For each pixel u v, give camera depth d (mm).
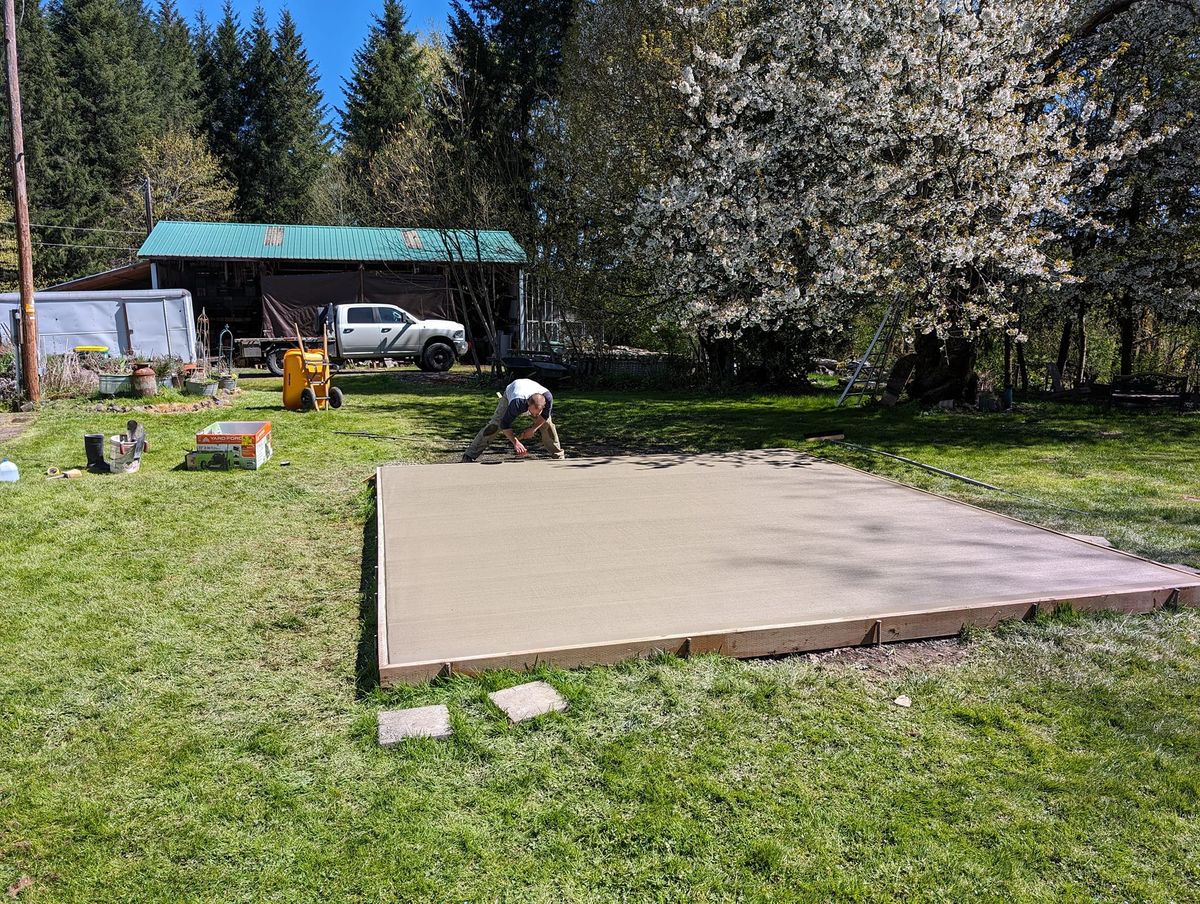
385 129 32062
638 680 3162
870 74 8633
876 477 6777
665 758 2666
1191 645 3613
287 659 3396
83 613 3840
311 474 6875
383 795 2457
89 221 30859
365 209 28297
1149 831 2361
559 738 2764
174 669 3289
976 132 8375
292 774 2566
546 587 3961
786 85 9039
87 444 6801
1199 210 11422
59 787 2490
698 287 10109
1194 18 10820
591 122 16062
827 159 9398
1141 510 5852
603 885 2115
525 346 20625
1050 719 2973
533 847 2244
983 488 6523
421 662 3113
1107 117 10578
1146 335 16781
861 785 2541
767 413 11430
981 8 9094
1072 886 2137
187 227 20531
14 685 3123
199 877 2125
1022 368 14609
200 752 2689
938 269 9258
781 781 2555
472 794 2469
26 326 10258
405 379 16438
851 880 2139
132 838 2270
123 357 12922
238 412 10461
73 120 31109
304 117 37062
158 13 41500
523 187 18391
